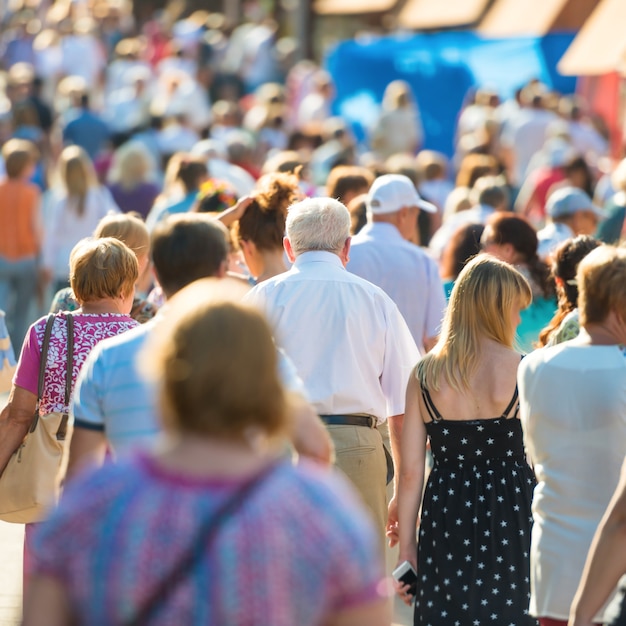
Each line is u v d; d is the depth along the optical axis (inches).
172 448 300.2
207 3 3479.3
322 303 596.1
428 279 774.5
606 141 1989.4
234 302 306.8
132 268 576.7
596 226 1050.1
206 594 283.7
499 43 2176.4
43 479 562.9
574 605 414.9
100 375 454.6
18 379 571.2
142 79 2509.8
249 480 293.0
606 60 1941.4
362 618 293.4
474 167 1429.6
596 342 487.5
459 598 556.7
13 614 725.3
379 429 666.8
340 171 995.3
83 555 290.4
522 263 807.1
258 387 299.4
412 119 2207.2
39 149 1892.2
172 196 1134.4
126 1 3513.8
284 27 3157.0
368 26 2674.7
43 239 1398.9
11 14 3447.3
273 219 681.0
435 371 562.6
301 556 288.4
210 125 2196.1
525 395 498.0
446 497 562.6
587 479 479.8
